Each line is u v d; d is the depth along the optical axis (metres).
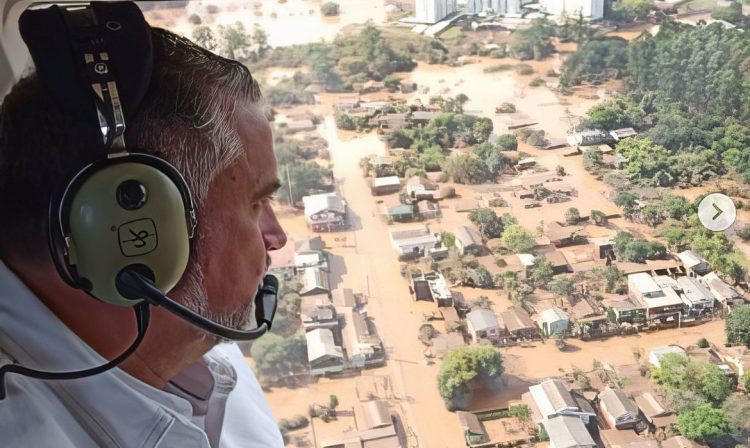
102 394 0.66
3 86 0.91
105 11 0.58
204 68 0.64
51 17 0.56
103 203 0.55
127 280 0.57
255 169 0.68
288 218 1.44
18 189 0.58
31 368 0.64
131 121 0.60
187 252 0.60
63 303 0.64
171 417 0.69
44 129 0.56
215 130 0.64
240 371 0.97
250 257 0.69
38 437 0.60
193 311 0.65
